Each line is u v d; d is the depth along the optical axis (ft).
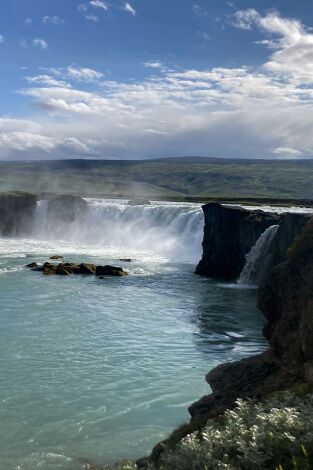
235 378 60.13
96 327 109.19
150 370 83.71
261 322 117.80
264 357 61.98
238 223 187.11
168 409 69.10
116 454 56.90
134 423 64.75
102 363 86.43
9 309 121.80
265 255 170.09
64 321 112.98
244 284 171.12
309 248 58.03
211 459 28.60
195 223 254.27
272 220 182.91
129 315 121.60
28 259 205.77
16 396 71.77
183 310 129.18
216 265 188.96
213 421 38.42
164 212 275.39
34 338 98.99
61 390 74.38
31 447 58.29
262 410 33.91
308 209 317.83
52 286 152.97
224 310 130.11
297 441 28.76
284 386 49.85
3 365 83.56
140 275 181.57
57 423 64.28
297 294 56.44
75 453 57.21
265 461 28.60
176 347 96.89
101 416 66.54
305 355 49.57
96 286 156.76
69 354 90.43
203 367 85.71
